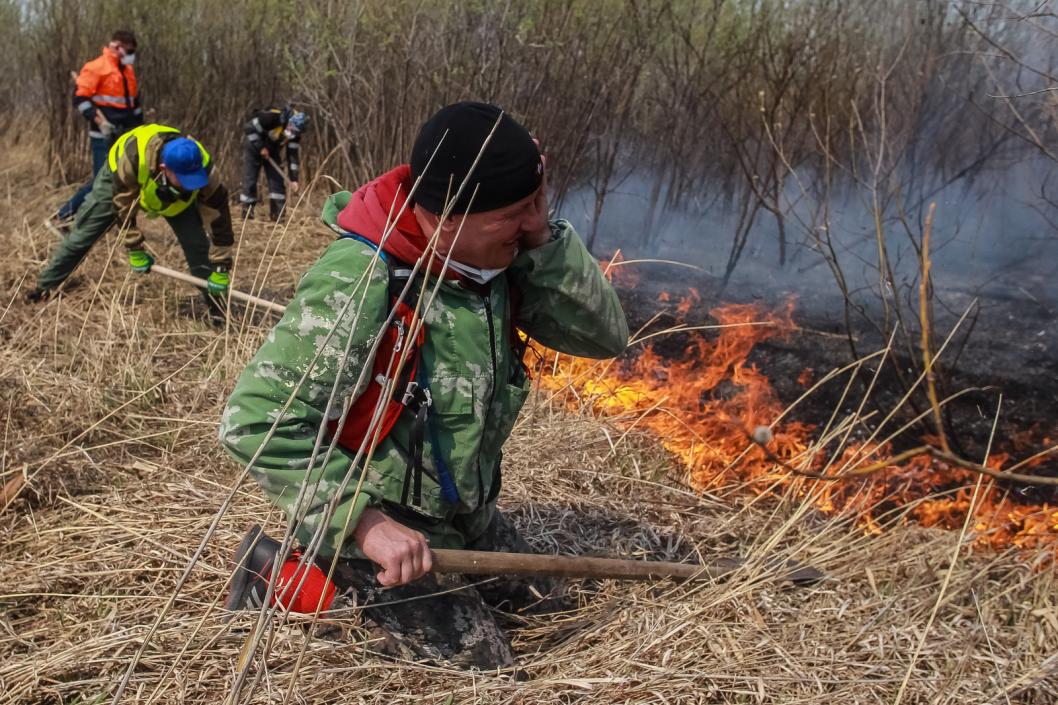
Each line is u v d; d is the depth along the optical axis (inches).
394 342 75.7
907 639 90.6
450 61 244.4
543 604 101.1
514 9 235.1
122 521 116.1
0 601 100.8
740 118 226.2
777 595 99.0
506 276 82.1
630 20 230.2
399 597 85.4
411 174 74.6
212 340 185.3
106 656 88.0
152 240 265.6
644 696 82.2
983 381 157.2
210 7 331.3
